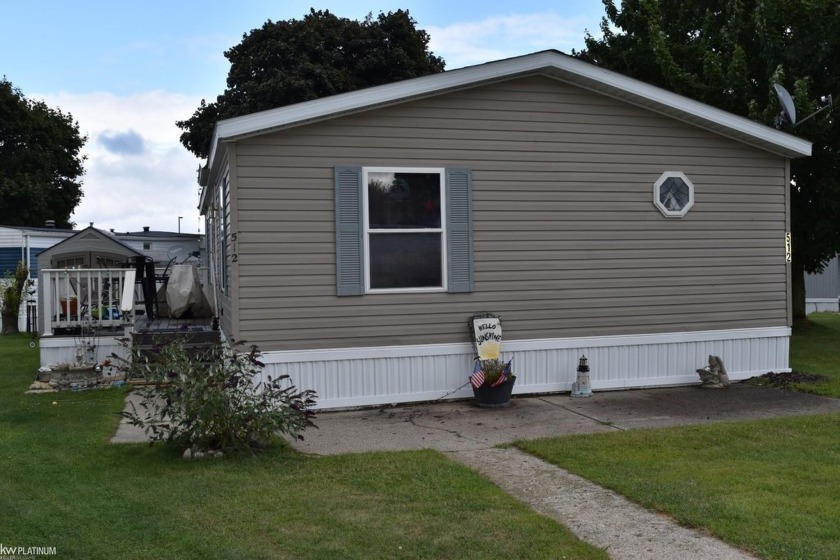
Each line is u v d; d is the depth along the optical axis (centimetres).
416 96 853
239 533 438
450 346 884
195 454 605
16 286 1961
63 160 3681
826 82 1292
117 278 1123
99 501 489
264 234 823
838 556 405
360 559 406
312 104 817
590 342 939
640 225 956
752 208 1009
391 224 864
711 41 1412
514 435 716
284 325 830
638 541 437
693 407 844
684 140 974
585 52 1745
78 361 975
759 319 1016
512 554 415
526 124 907
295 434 634
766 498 498
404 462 602
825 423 736
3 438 668
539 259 916
